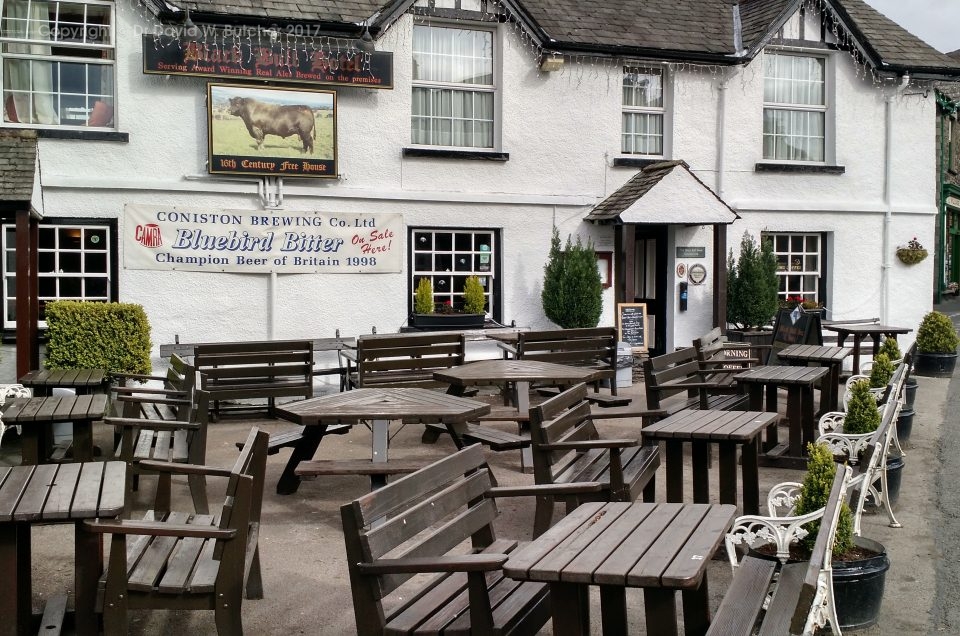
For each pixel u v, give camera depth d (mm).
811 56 14445
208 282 11188
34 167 9391
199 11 10766
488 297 12680
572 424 6062
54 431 8625
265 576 5285
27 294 9227
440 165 12242
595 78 13039
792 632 3117
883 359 8711
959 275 31125
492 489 4367
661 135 13672
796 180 14250
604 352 10383
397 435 9398
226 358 9320
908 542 5984
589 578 3143
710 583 5117
